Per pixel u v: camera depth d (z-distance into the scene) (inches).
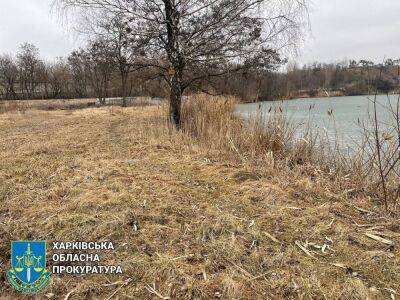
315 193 163.3
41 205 148.5
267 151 235.3
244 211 143.3
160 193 159.0
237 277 102.5
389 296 94.5
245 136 249.0
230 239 121.6
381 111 458.3
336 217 138.3
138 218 135.7
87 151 242.8
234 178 182.7
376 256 111.2
